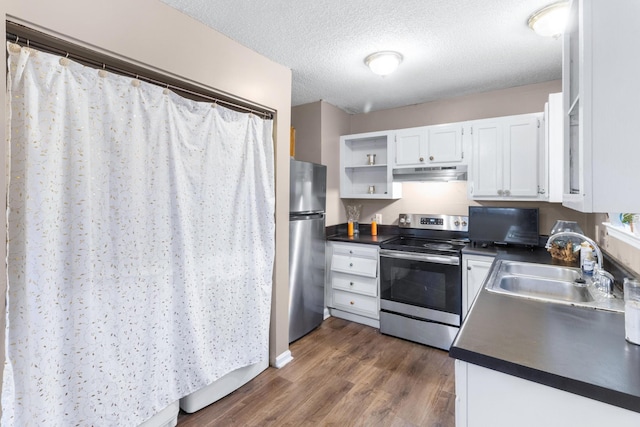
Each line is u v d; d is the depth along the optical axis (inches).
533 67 99.9
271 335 96.0
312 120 137.1
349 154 151.9
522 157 106.0
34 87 47.8
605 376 30.9
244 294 84.4
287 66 98.5
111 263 57.6
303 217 114.7
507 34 79.8
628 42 33.8
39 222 48.1
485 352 35.9
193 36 70.8
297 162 110.5
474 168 114.1
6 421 46.4
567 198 47.6
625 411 29.1
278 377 90.6
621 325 43.0
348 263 129.1
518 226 109.0
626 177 33.9
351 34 80.2
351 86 117.3
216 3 66.5
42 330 48.7
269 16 71.6
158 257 64.5
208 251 74.9
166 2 65.2
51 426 50.1
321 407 77.5
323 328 125.3
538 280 70.7
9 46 46.2
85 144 53.1
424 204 138.0
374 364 97.7
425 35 80.7
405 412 75.5
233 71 80.7
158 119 64.1
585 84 35.4
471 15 71.9
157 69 64.1
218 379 79.4
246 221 84.7
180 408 76.2
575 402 31.3
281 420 73.1
